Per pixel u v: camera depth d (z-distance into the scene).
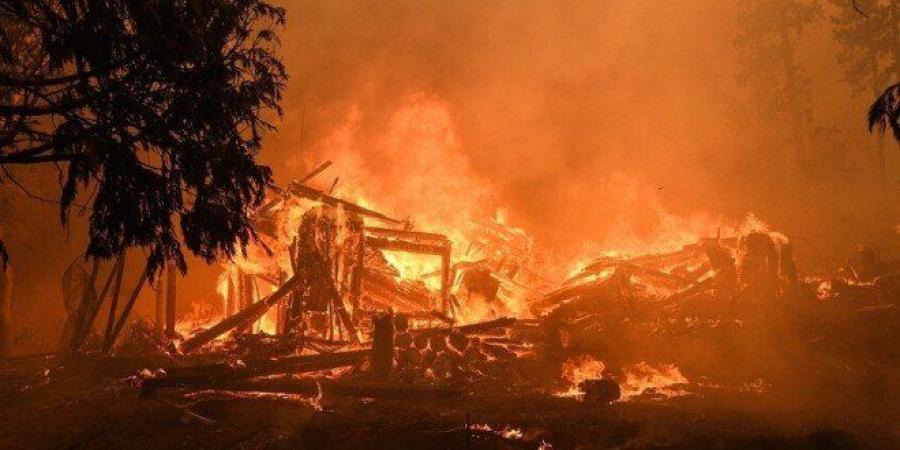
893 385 10.82
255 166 6.79
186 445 8.08
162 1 6.09
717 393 10.93
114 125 6.25
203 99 6.40
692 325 15.24
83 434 8.55
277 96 6.94
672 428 8.65
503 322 14.36
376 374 11.79
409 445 7.97
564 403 10.21
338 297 15.01
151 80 6.34
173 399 9.81
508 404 10.12
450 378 11.92
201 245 6.60
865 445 7.75
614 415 9.38
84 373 11.66
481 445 7.93
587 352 13.47
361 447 7.94
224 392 9.98
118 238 6.18
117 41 5.95
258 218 16.47
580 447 7.91
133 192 6.12
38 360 14.15
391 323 12.15
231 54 6.71
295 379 11.11
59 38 5.86
